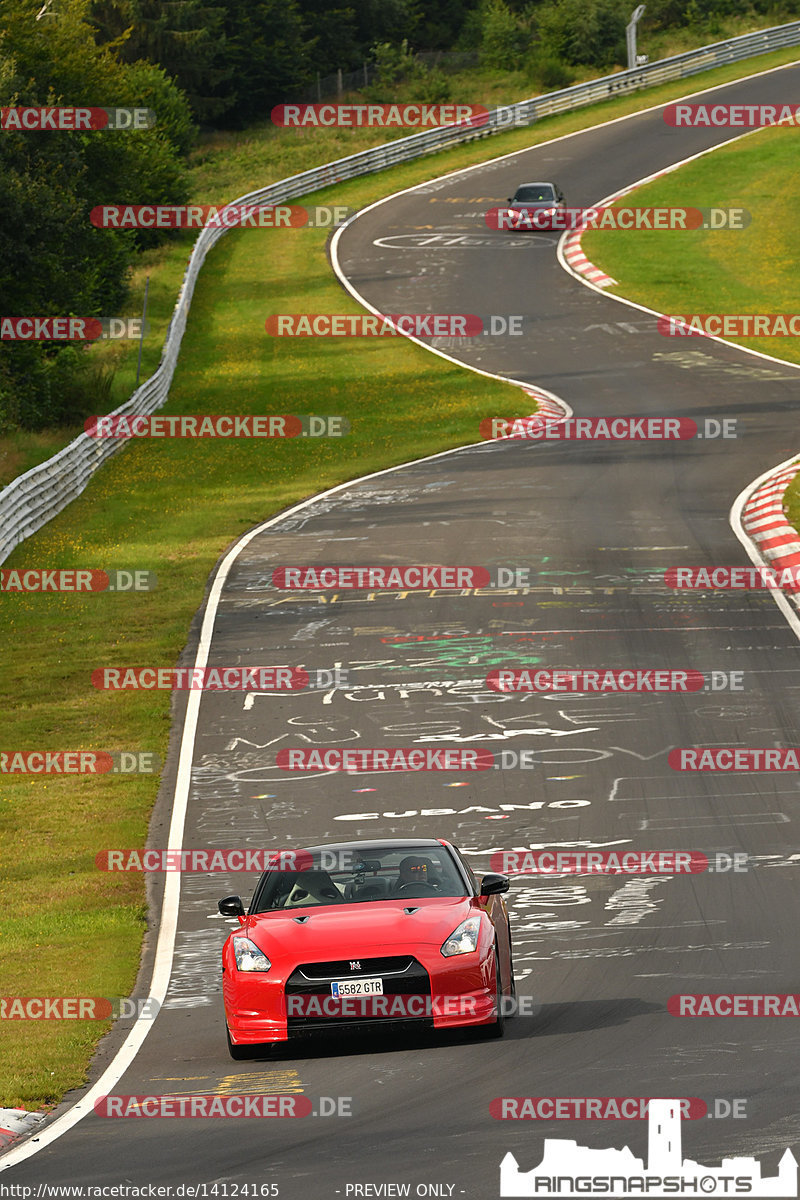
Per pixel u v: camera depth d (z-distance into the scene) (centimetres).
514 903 5747
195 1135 3528
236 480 15012
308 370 19650
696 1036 3972
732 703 8138
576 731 7900
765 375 17938
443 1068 3900
